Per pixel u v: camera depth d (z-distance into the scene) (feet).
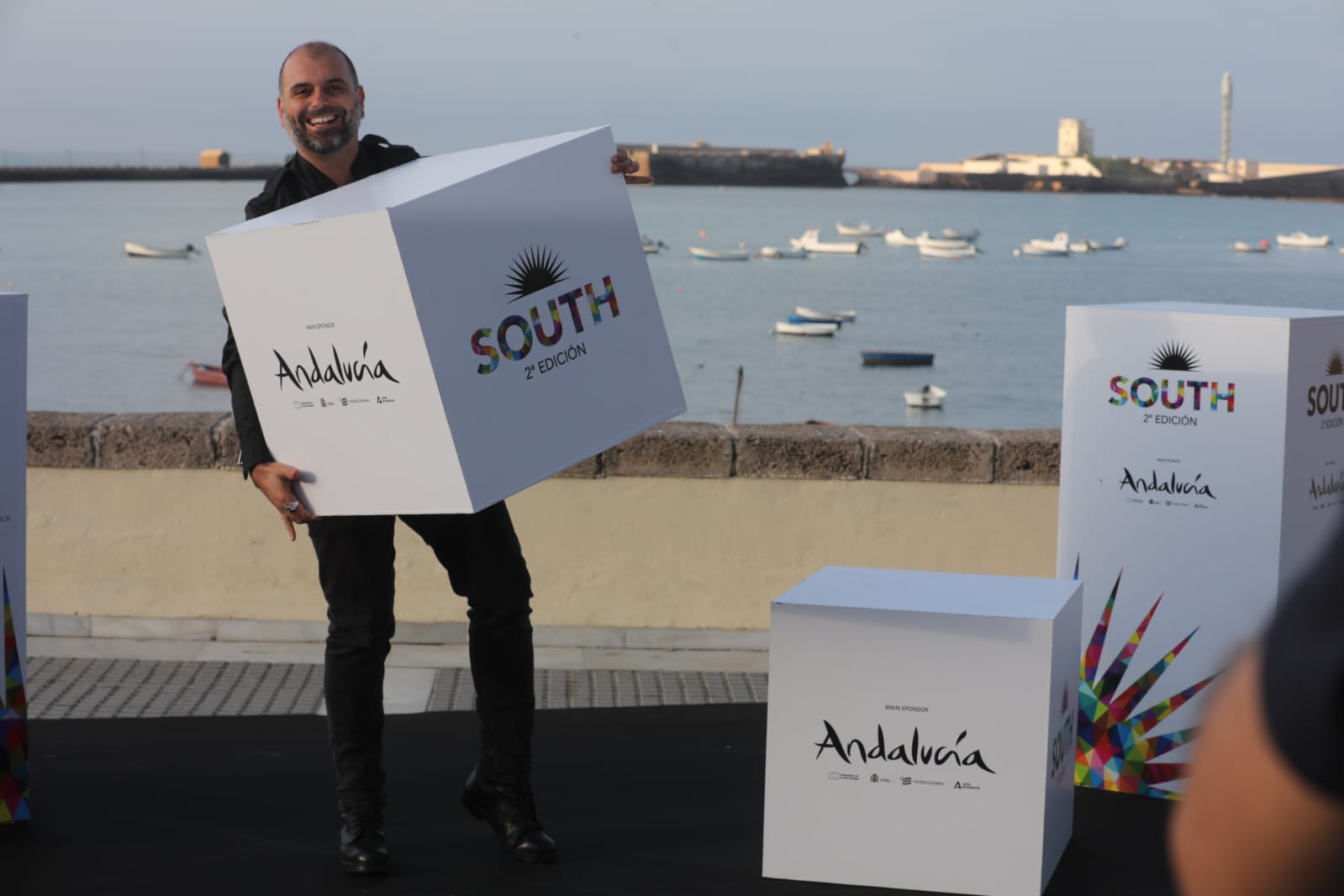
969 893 10.03
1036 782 9.84
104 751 13.16
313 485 9.71
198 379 305.73
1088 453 12.18
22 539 11.27
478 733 13.75
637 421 10.16
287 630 17.04
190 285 441.27
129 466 16.76
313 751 13.19
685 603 17.03
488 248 9.43
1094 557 12.24
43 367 311.47
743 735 13.78
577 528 16.92
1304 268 538.06
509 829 10.69
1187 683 11.95
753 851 10.91
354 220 9.09
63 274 467.52
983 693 9.87
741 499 16.87
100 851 10.85
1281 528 11.46
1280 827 2.56
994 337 361.51
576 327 9.86
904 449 16.70
